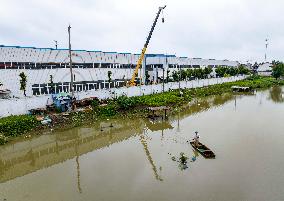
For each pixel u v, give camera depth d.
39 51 47.34
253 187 18.02
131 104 43.19
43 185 19.59
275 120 36.28
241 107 47.44
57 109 38.62
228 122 35.91
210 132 31.22
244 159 22.69
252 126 33.34
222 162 22.25
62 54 50.84
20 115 35.75
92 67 56.59
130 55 65.62
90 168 22.34
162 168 21.56
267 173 19.97
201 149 24.72
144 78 71.75
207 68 86.75
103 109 40.25
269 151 24.45
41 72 47.81
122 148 27.09
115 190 18.28
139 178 19.95
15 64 44.50
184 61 87.12
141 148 26.81
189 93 61.41
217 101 55.09
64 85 51.44
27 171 22.36
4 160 25.03
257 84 82.38
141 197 17.22
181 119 38.69
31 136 31.03
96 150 26.89
